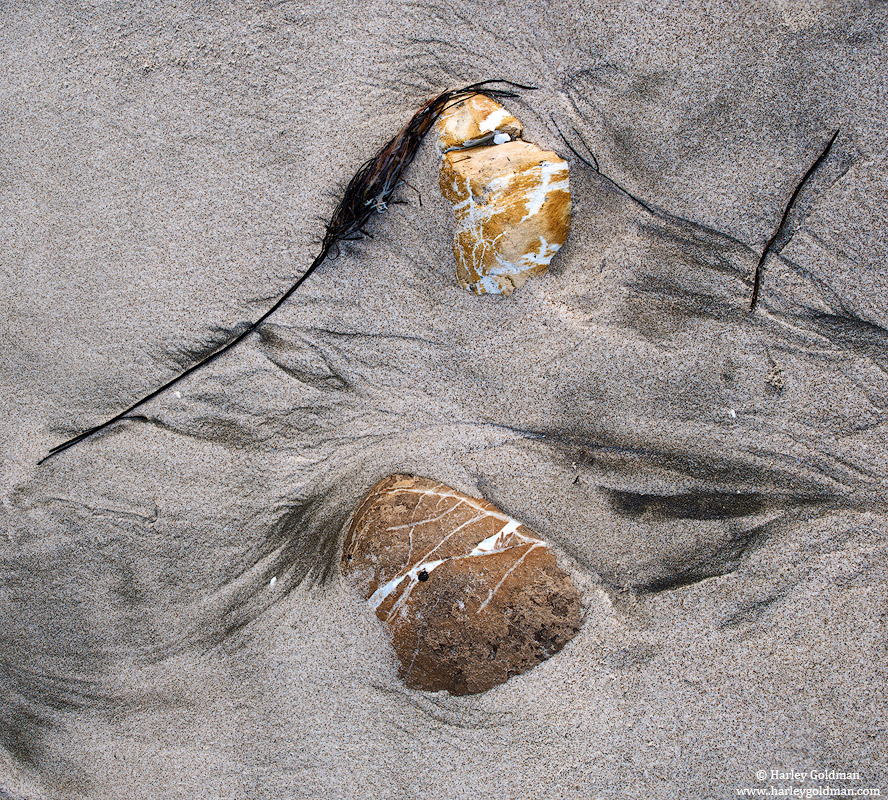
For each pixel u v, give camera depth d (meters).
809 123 0.68
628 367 0.70
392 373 0.72
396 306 0.71
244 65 0.72
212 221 0.72
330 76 0.72
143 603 0.72
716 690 0.69
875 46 0.68
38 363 0.73
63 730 0.72
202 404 0.72
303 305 0.72
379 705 0.70
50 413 0.73
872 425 0.68
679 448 0.70
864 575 0.68
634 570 0.70
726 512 0.69
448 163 0.69
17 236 0.73
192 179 0.72
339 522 0.71
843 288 0.68
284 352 0.72
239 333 0.72
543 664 0.69
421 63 0.71
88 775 0.72
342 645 0.70
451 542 0.69
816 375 0.69
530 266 0.70
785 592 0.68
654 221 0.70
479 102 0.70
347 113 0.71
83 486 0.73
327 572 0.71
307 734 0.71
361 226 0.71
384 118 0.71
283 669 0.71
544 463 0.71
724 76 0.69
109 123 0.73
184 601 0.72
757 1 0.68
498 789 0.69
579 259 0.70
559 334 0.70
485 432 0.71
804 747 0.68
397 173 0.70
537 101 0.70
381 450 0.72
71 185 0.73
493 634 0.69
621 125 0.70
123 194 0.73
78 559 0.73
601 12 0.69
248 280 0.72
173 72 0.72
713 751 0.69
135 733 0.72
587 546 0.70
